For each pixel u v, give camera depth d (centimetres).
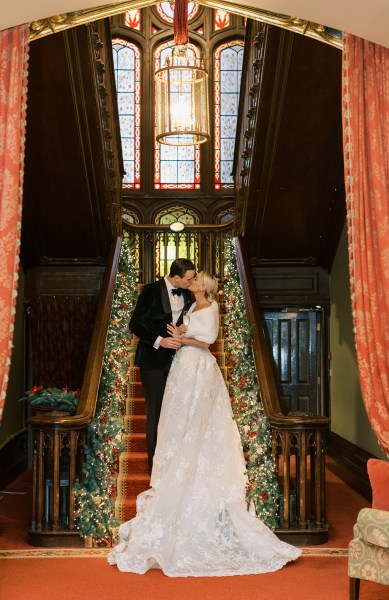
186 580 515
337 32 526
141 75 1134
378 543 436
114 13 518
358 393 852
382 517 438
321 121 759
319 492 607
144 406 756
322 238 924
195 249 1049
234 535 559
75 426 598
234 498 573
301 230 908
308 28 529
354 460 837
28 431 968
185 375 591
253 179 837
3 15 467
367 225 501
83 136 774
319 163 808
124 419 711
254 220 892
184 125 630
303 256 959
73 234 901
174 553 541
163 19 1139
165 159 1134
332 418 987
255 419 637
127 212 1127
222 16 1141
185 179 1134
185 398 585
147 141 1130
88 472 595
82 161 800
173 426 581
